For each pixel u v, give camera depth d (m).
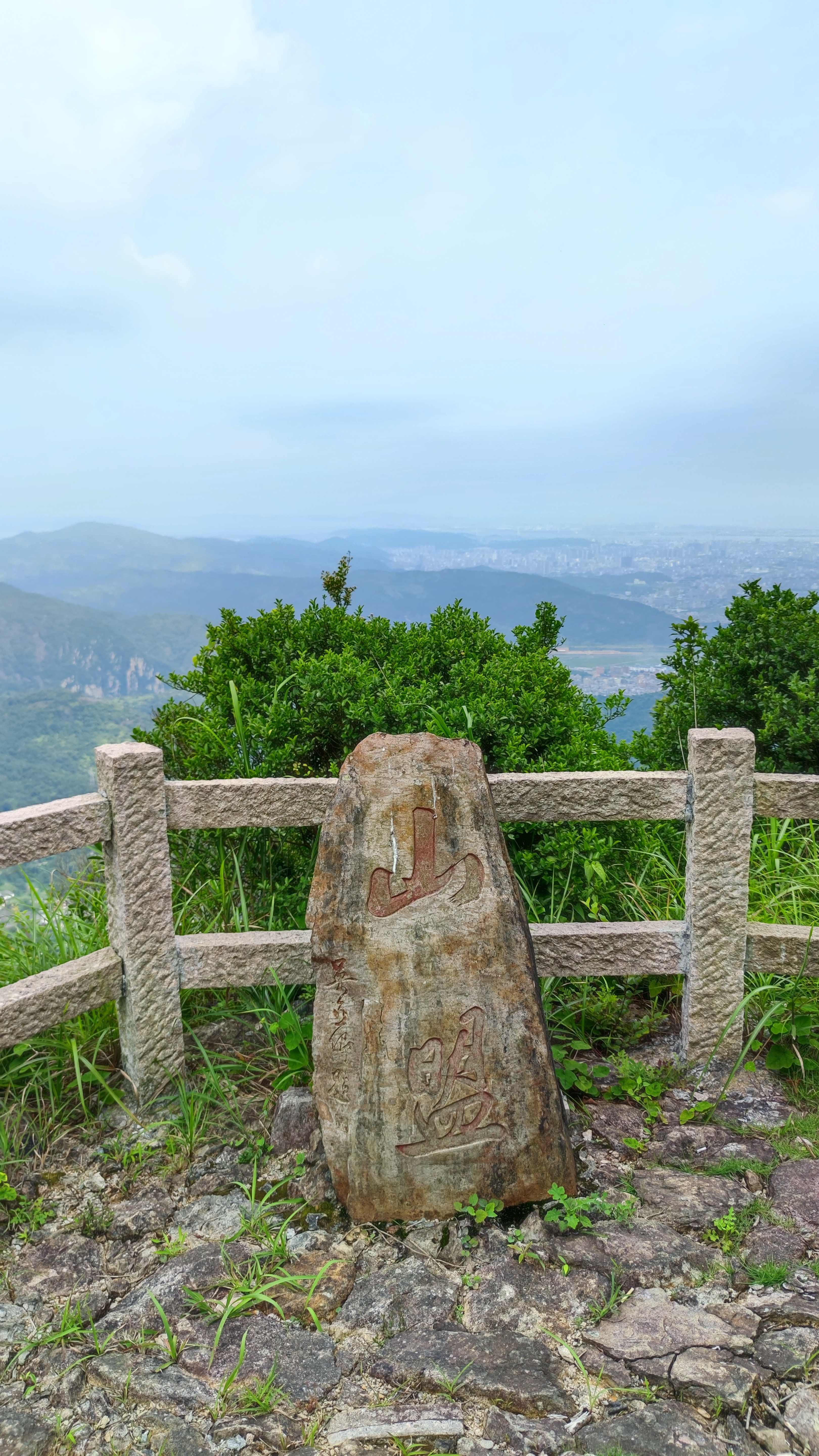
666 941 3.05
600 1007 3.26
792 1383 1.89
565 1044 3.22
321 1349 2.03
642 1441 1.76
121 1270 2.31
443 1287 2.20
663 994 3.55
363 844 2.45
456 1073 2.42
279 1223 2.44
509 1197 2.43
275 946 3.00
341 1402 1.90
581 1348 2.01
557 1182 2.46
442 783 2.48
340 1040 2.43
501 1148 2.43
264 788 2.92
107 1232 2.44
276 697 4.29
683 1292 2.16
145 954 2.90
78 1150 2.78
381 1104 2.40
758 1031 2.93
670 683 5.41
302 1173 2.61
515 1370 1.94
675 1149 2.70
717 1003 3.04
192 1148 2.75
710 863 2.95
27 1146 2.79
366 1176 2.40
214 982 3.02
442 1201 2.43
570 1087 2.95
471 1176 2.43
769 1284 2.16
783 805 2.96
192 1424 1.86
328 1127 2.42
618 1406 1.86
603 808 3.00
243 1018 3.42
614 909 3.88
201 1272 2.26
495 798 2.98
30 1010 2.71
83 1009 2.84
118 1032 3.17
